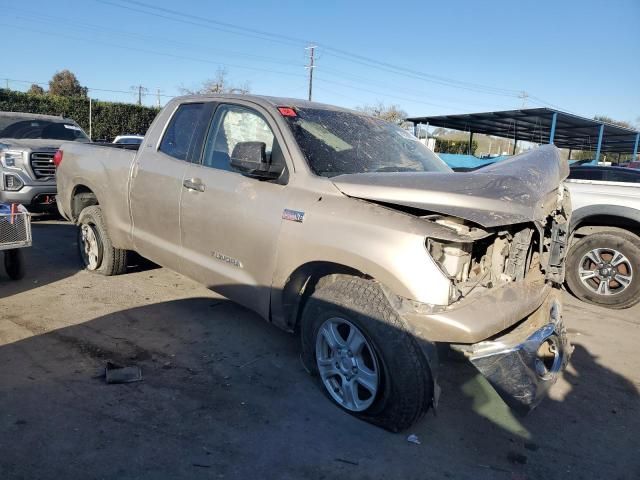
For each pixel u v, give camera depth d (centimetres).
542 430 317
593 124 2400
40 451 264
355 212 300
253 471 261
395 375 276
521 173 314
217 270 388
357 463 272
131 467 257
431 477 266
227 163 392
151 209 450
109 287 527
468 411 333
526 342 285
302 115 383
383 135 425
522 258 318
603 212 569
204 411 312
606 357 432
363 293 293
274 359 385
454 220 288
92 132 3297
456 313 266
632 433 319
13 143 852
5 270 538
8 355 367
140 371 354
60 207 600
